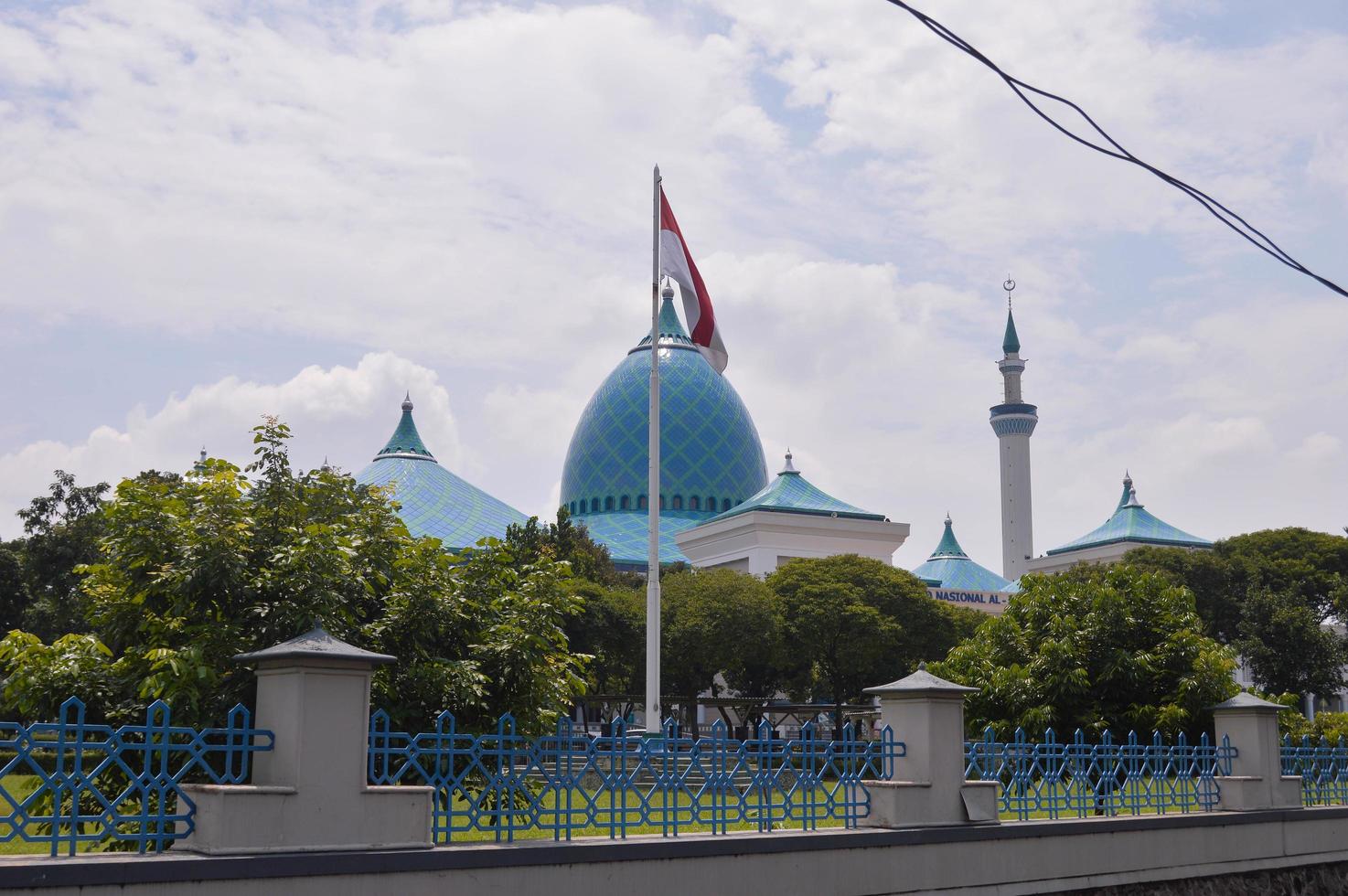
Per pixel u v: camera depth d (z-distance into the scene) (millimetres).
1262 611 63469
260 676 10898
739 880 12656
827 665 59062
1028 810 16031
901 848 14039
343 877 10195
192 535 14891
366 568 15781
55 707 14484
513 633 16031
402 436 86062
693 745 13125
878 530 80688
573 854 11547
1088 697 22109
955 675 23547
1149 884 16656
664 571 74938
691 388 97688
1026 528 115188
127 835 9805
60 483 55781
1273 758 19141
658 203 28453
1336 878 19500
